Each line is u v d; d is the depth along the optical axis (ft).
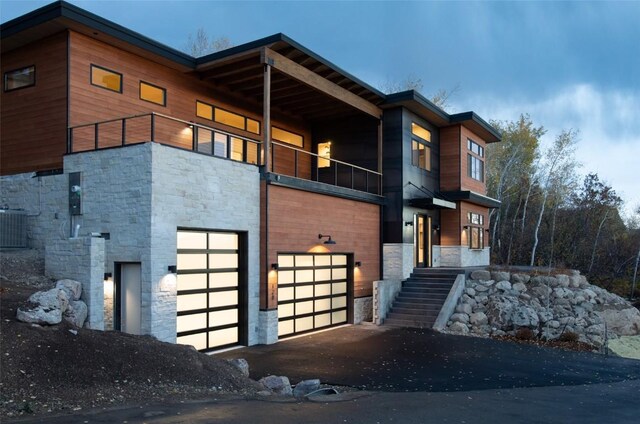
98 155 38.45
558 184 120.16
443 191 74.38
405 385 31.07
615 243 117.80
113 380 24.94
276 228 46.26
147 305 35.14
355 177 66.90
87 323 33.01
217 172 41.09
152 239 35.32
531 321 52.90
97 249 33.91
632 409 26.48
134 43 44.11
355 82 56.80
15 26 41.42
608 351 50.37
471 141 79.71
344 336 49.24
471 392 29.68
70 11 39.11
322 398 27.07
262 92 57.52
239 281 43.93
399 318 56.95
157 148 36.01
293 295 49.52
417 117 68.80
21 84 44.06
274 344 44.60
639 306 94.63
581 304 59.06
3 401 21.25
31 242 42.16
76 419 20.27
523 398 28.50
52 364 24.57
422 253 70.49
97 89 42.93
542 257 119.24
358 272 59.16
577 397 29.17
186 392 25.54
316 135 70.13
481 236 83.71
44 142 42.16
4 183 44.14
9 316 27.55
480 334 52.47
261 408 23.88
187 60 49.42
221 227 41.27
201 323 40.16
